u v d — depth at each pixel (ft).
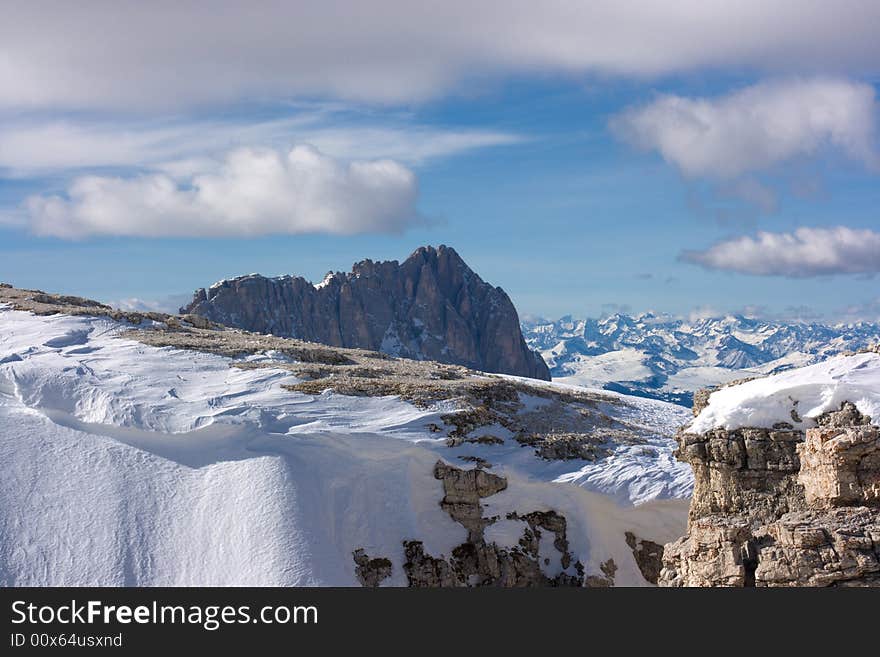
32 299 255.29
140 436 156.56
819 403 111.24
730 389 120.88
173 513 140.46
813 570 95.45
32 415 161.27
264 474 146.00
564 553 153.28
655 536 153.17
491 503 157.07
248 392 178.40
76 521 138.41
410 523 150.92
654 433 188.34
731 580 101.50
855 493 99.19
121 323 231.71
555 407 194.90
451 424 169.99
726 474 112.88
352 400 177.47
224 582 128.77
